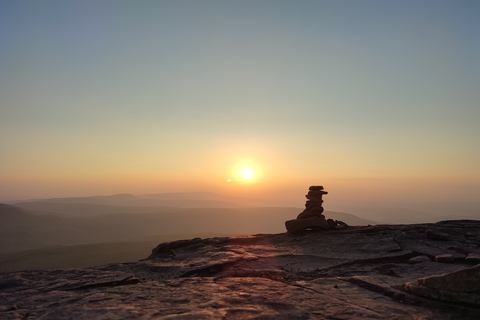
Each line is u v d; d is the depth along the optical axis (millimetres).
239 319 6527
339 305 7531
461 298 7141
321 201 21203
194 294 8578
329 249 15844
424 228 17938
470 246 13570
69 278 11164
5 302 8570
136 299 8172
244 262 13961
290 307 7301
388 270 11984
